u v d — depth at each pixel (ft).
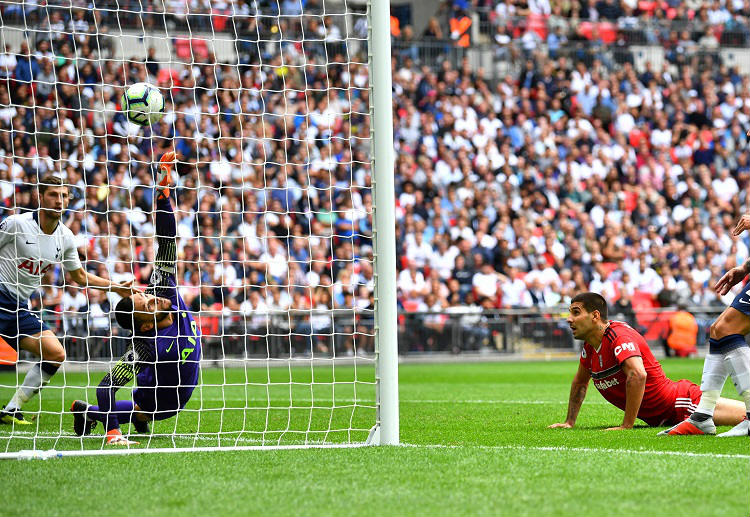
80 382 77.51
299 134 118.11
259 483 25.34
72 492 24.56
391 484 24.84
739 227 36.63
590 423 42.60
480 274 119.85
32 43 99.30
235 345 103.55
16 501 23.50
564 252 124.67
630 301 123.95
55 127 98.27
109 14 106.93
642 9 148.36
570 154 131.75
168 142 107.14
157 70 107.86
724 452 30.40
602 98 136.56
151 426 43.39
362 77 124.06
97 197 98.73
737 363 34.53
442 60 134.21
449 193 124.47
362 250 116.47
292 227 114.32
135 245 99.19
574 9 145.18
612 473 25.91
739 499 22.34
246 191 111.55
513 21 141.38
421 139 126.52
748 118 142.20
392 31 139.13
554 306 117.29
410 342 109.60
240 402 60.44
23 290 43.42
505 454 29.94
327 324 108.37
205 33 114.32
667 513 20.98
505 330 112.57
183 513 21.83
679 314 114.11
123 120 102.73
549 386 73.15
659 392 38.34
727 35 149.59
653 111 137.80
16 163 95.40
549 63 136.46
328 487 24.58
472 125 129.18
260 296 106.11
